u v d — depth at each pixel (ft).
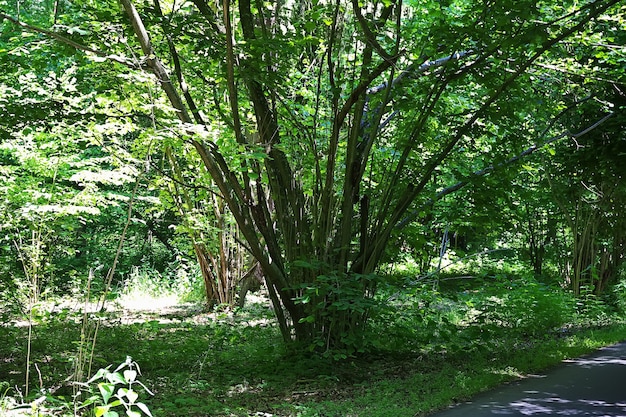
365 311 31.01
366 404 22.21
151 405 21.61
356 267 31.37
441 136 35.01
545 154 47.03
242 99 34.96
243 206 29.58
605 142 45.75
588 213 51.08
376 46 26.94
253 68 28.14
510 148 33.99
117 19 28.84
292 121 31.19
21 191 43.11
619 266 53.26
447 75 30.81
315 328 30.01
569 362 31.45
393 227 32.22
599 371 28.81
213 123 31.73
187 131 26.04
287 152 30.17
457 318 41.16
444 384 24.80
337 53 30.60
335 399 23.18
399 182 32.60
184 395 22.77
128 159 30.73
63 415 18.21
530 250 57.21
